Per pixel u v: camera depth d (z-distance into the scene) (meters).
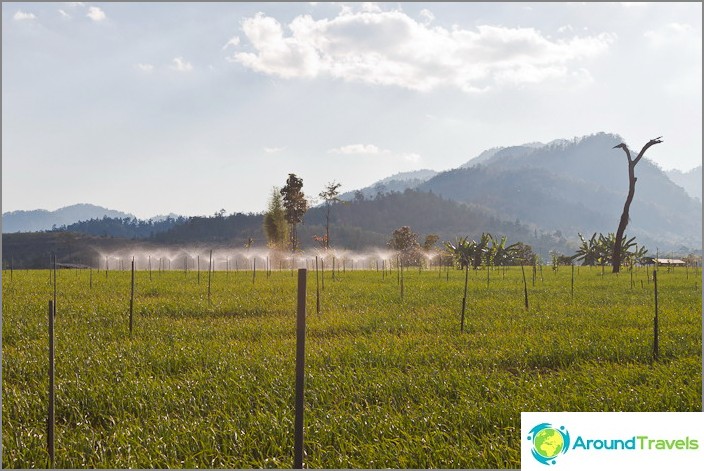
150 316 22.52
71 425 10.73
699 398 11.02
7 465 8.76
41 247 183.88
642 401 10.92
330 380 12.39
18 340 17.62
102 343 16.91
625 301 26.77
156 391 11.85
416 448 9.06
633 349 15.33
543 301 26.70
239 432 9.79
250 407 11.05
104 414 11.00
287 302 26.38
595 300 27.23
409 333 18.30
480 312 22.95
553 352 15.21
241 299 27.38
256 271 57.84
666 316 21.27
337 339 17.36
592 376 12.77
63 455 9.01
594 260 69.00
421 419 10.17
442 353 15.06
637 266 65.50
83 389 11.91
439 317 21.73
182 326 19.88
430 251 89.38
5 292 30.31
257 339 18.02
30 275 45.72
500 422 10.05
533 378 12.62
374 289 33.12
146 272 53.31
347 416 10.35
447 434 9.61
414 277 45.41
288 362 14.16
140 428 9.86
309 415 10.40
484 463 8.71
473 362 14.39
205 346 16.31
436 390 11.89
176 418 10.61
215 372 13.45
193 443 9.41
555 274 49.06
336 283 37.94
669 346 15.60
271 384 12.05
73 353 15.41
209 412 10.80
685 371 12.95
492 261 65.31
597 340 16.77
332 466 8.68
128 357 14.98
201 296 28.97
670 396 11.12
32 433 9.92
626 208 52.66
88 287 33.62
